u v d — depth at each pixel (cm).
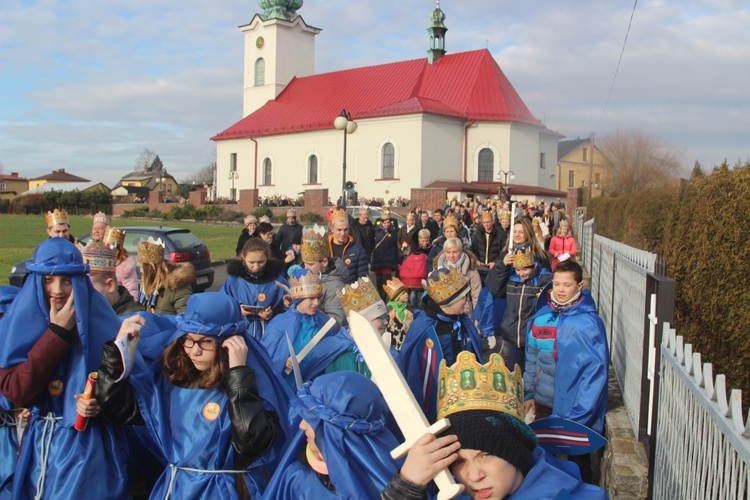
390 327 614
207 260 1716
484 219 1183
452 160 5397
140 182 12175
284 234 1511
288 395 399
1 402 413
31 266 399
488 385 262
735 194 428
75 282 401
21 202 7112
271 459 386
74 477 389
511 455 249
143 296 730
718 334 423
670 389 430
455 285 495
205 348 376
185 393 383
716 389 318
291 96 6375
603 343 516
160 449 413
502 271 775
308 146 5903
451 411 262
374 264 1421
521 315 747
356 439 294
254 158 6288
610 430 560
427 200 4672
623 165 2302
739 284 418
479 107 5428
